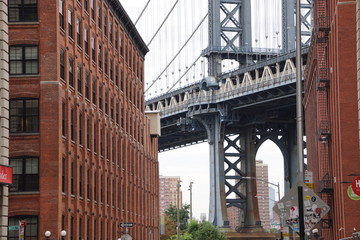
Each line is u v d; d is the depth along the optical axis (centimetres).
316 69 7069
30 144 5719
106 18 8000
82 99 6669
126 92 9225
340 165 5450
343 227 5322
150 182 11262
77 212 6288
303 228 2661
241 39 15475
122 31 9012
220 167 15700
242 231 15875
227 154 16288
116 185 8225
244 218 16125
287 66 13025
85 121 6706
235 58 15375
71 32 6362
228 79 14712
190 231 17025
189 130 16800
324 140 6322
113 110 8244
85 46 6912
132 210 9388
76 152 6322
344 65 5416
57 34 5806
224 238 14675
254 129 16188
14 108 5753
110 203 7831
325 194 6425
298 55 3144
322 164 6538
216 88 15162
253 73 14750
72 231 6206
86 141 6712
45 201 5662
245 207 16200
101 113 7544
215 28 15188
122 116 8881
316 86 7081
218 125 15725
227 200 16150
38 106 5756
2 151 4431
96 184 7200
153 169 11625
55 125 5738
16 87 5756
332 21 5841
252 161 16275
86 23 6938
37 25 5794
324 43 6469
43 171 5688
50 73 5775
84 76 6769
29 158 5716
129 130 9344
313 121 8288
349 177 5372
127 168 9056
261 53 15050
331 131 6159
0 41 4459
